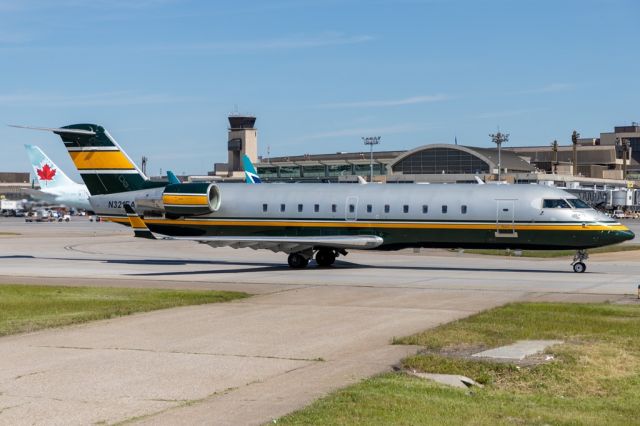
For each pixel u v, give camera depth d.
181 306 34.75
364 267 56.97
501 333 26.56
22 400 17.70
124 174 62.22
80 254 71.94
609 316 30.98
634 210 178.62
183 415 16.38
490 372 20.55
